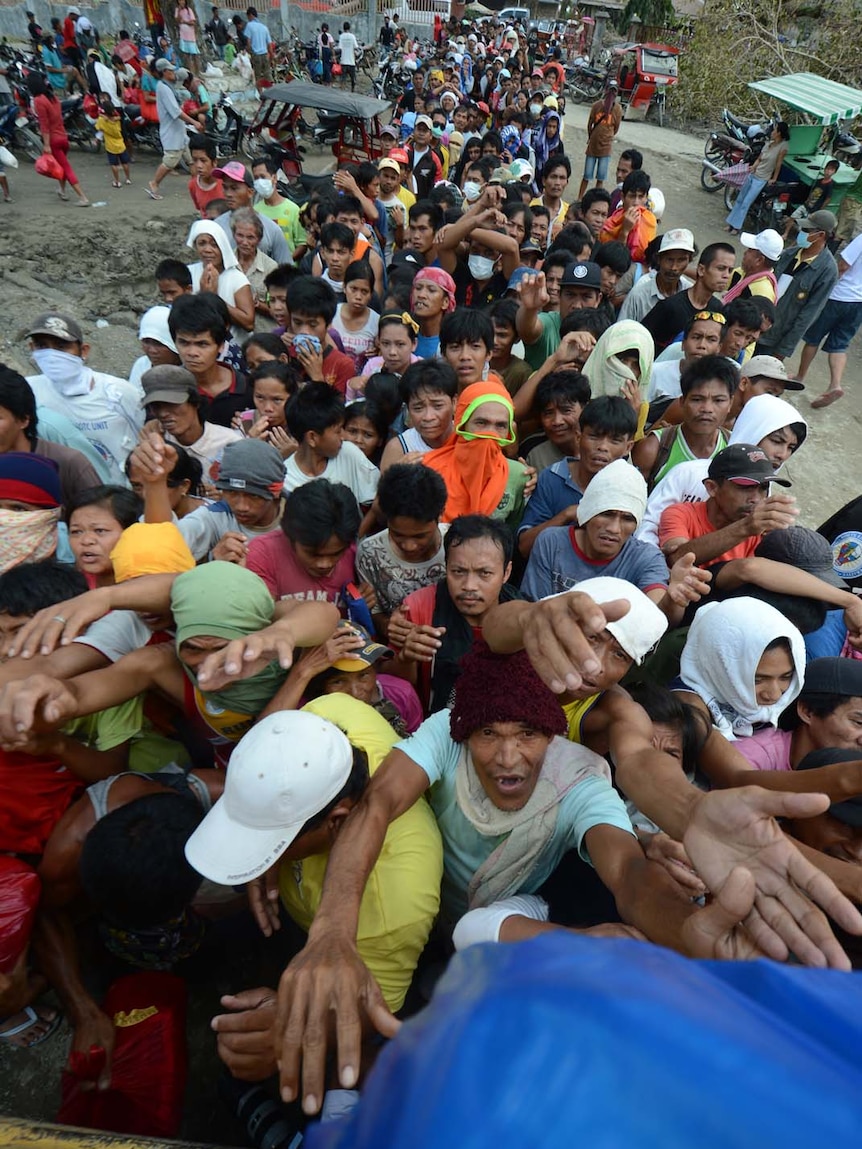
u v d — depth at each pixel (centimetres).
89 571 230
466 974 45
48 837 180
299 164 1105
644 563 269
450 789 174
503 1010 37
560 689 111
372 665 214
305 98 1023
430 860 167
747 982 49
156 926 167
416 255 620
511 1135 29
